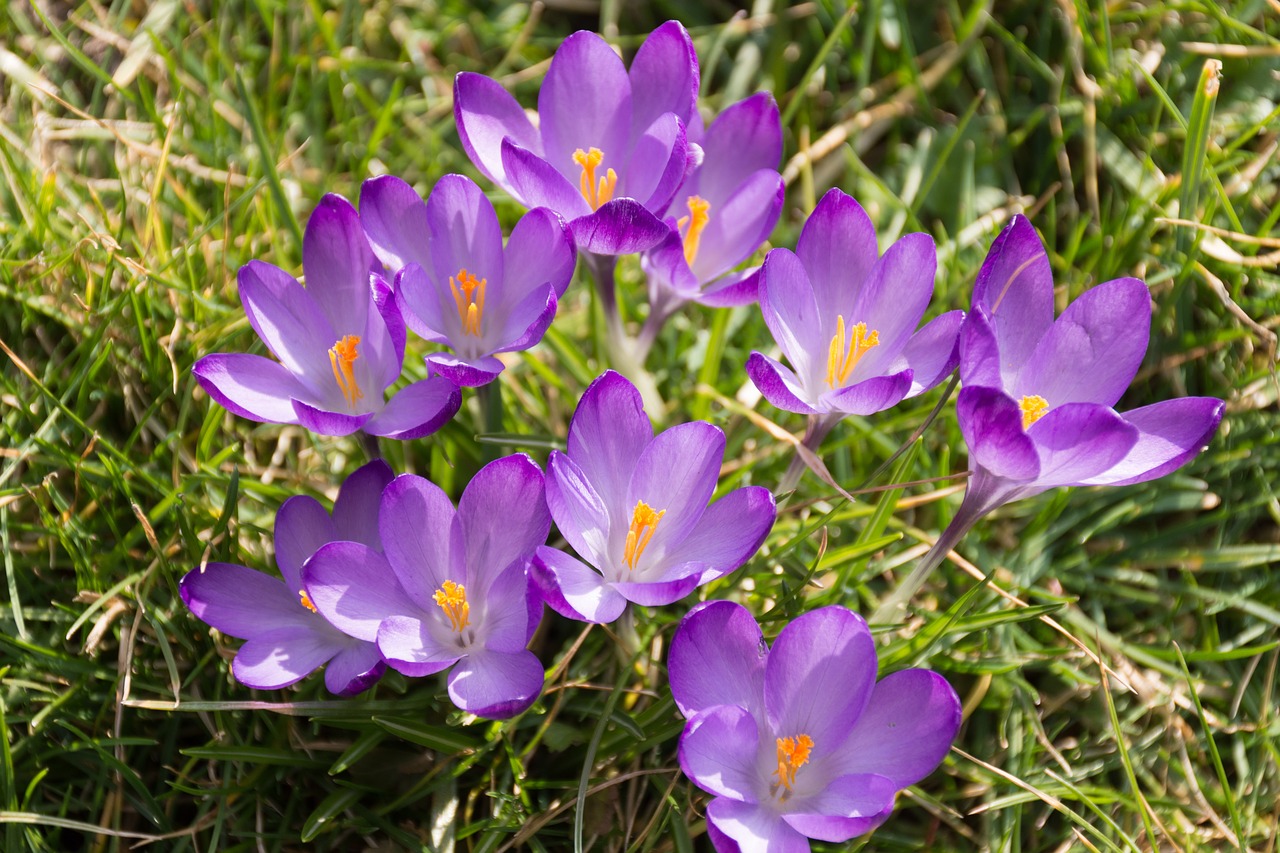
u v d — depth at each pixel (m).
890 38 0.67
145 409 0.60
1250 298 0.62
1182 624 0.60
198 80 0.66
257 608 0.53
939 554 0.55
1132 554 0.60
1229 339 0.61
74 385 0.58
